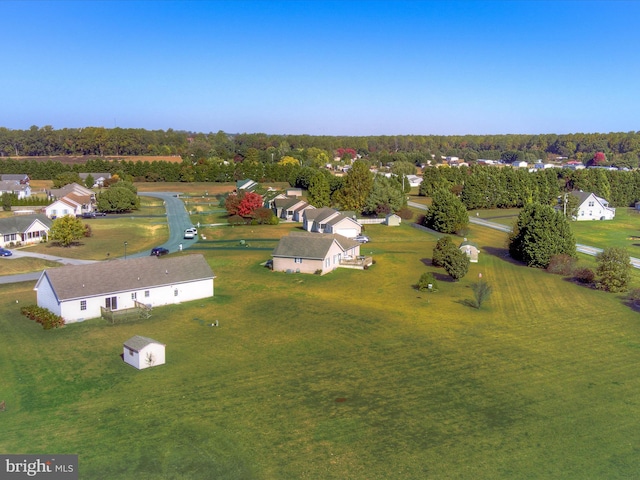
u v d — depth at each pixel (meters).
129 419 31.80
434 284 62.16
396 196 126.06
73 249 83.12
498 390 35.91
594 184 155.00
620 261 62.81
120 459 27.78
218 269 71.88
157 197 161.38
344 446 29.11
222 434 30.20
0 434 30.08
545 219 77.25
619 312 54.12
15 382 36.72
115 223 111.44
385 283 65.38
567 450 28.95
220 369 39.06
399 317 51.81
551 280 68.38
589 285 65.75
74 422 31.42
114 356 41.44
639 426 31.58
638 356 42.16
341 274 69.50
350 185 130.75
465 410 33.12
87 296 50.19
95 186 180.00
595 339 45.97
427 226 112.25
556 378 37.91
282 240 73.00
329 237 72.56
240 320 50.59
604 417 32.53
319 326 48.91
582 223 125.12
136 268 55.38
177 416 32.12
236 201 115.00
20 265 70.81
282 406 33.44
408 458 28.05
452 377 37.91
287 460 27.83
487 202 148.12
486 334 47.12
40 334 46.34
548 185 151.75
